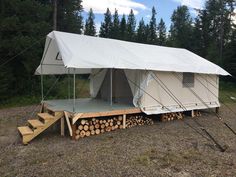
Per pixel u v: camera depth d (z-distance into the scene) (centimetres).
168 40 4594
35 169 536
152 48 1134
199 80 1130
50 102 1004
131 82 934
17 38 1331
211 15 3603
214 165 571
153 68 905
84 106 895
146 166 557
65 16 2234
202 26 3634
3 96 1380
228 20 3422
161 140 751
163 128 895
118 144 704
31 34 1443
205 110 1296
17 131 845
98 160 585
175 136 797
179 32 4234
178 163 578
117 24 4834
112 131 841
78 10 2536
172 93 1017
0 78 1363
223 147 696
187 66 1044
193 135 816
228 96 1942
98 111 796
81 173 517
